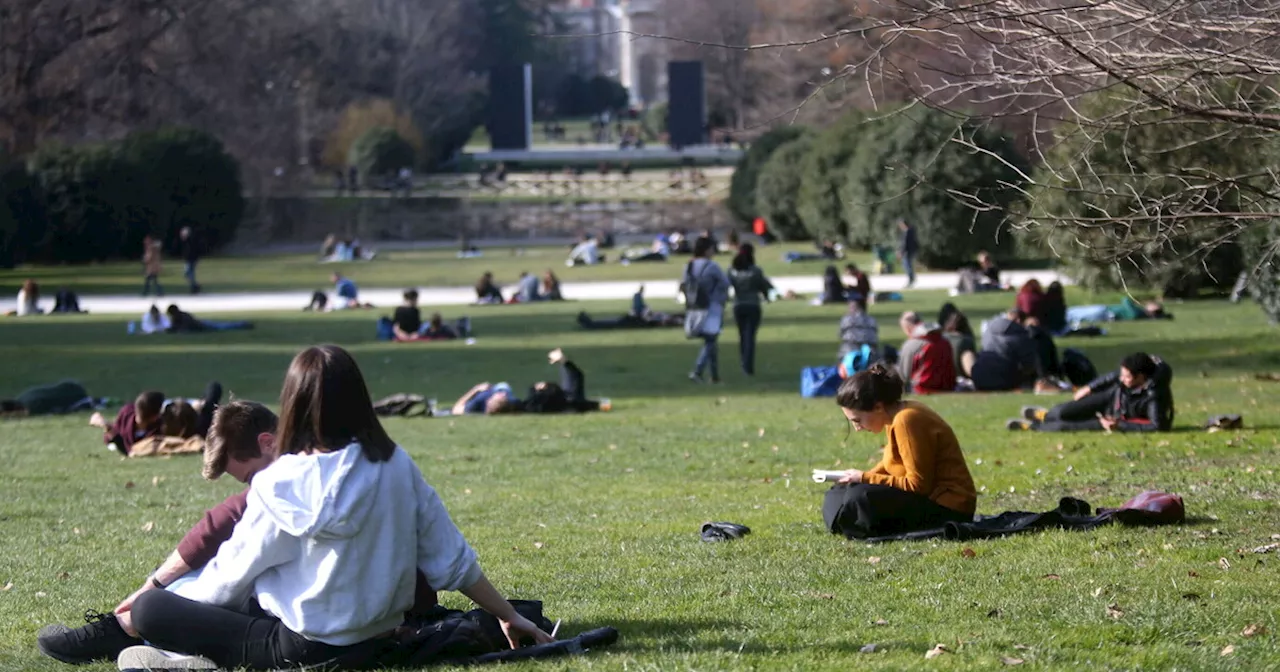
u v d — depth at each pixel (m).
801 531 7.63
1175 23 6.25
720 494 9.55
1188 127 7.25
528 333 28.05
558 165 87.19
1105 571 6.18
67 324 30.89
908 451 7.19
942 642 5.00
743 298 20.89
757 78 64.38
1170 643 4.95
